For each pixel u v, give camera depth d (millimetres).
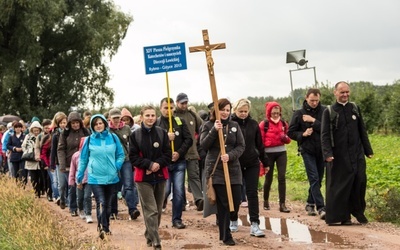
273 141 13953
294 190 17406
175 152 12445
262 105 41406
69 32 49812
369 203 13484
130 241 11078
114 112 13750
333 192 12102
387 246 10102
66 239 9898
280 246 10281
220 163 10508
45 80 51594
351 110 12195
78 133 14961
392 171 18500
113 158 11320
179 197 12461
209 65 10914
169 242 10930
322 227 11938
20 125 20641
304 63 20875
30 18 45469
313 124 13133
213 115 10758
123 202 16922
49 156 17422
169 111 12758
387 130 43500
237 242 10711
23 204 13023
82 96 51969
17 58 47469
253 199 11195
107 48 49500
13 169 20594
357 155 12117
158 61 13680
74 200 14727
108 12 50219
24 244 9484
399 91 42500
